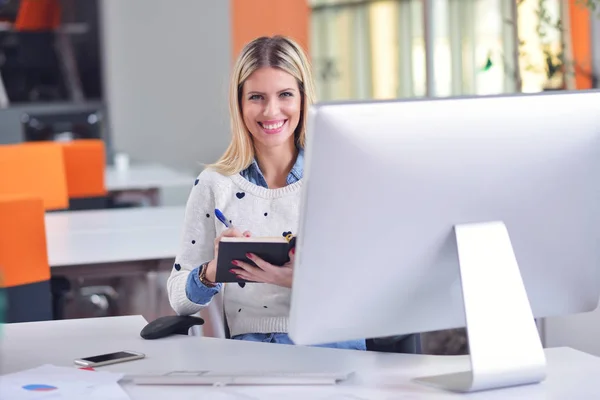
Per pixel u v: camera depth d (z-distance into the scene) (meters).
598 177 1.86
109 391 1.75
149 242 3.73
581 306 1.94
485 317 1.77
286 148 2.54
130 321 2.38
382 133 1.67
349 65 12.30
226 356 2.04
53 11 8.27
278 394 1.77
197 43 8.70
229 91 2.52
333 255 1.70
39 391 1.75
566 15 4.23
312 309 1.72
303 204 1.66
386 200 1.70
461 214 1.77
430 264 1.78
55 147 4.91
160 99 8.80
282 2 8.55
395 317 1.79
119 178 6.55
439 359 2.01
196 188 2.55
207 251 2.55
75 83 8.42
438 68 5.53
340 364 1.97
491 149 1.75
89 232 4.03
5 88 8.26
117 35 8.69
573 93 1.81
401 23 11.41
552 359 2.01
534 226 1.83
